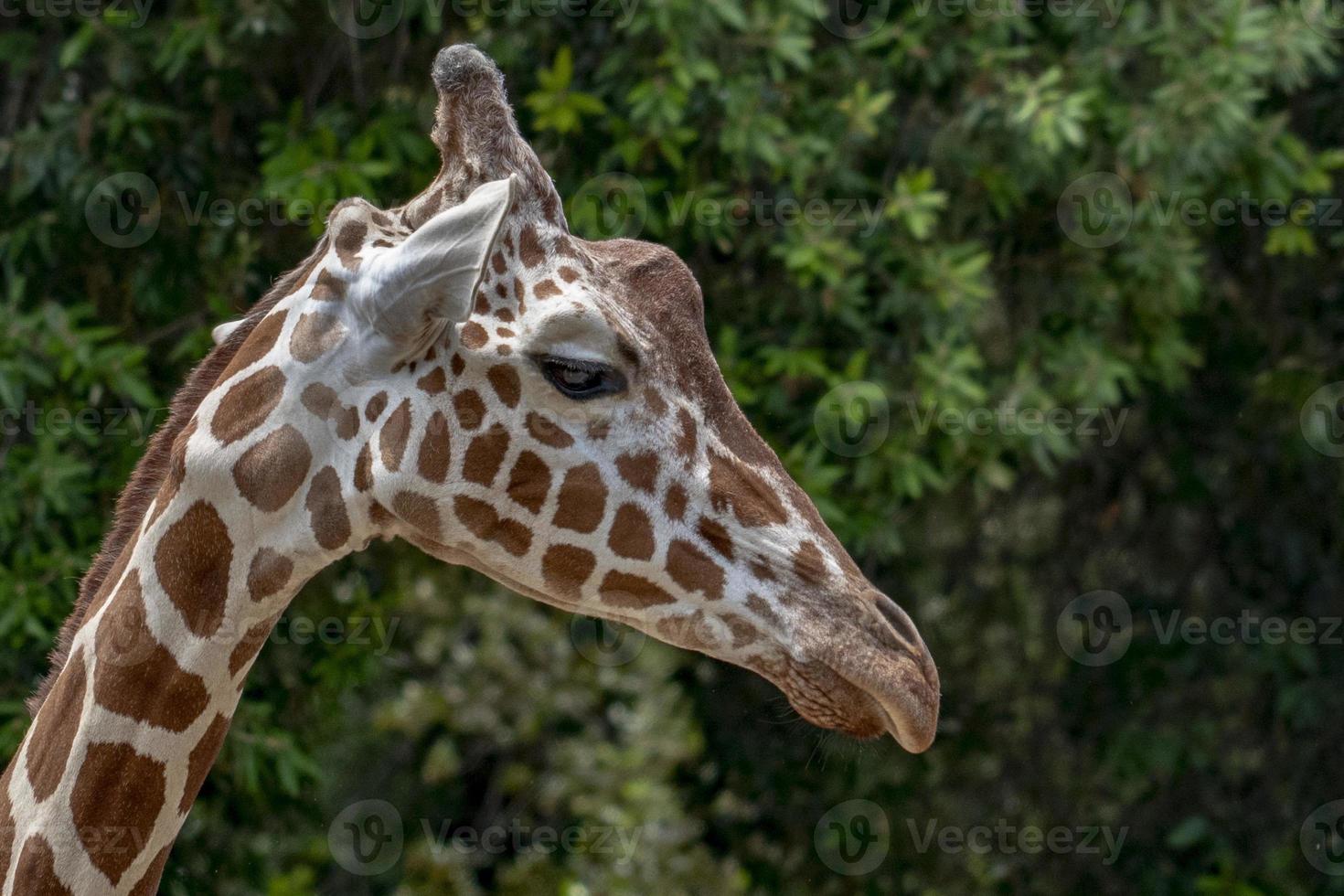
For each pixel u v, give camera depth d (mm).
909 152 16844
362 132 15547
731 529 6734
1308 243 17562
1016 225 17438
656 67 15289
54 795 6516
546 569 6668
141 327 16406
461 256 6180
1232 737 20453
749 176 15531
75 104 15992
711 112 15695
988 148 16453
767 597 6719
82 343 14570
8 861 6543
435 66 6883
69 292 16406
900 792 19688
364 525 6664
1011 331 17219
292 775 14859
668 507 6668
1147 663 20219
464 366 6531
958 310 15898
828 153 15766
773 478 6902
